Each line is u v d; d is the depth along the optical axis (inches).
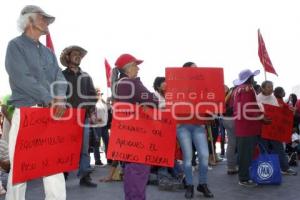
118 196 241.8
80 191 256.5
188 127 233.5
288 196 240.5
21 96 156.2
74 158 165.9
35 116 149.3
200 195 241.9
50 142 156.3
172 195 243.0
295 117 392.8
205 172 237.1
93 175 322.0
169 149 187.0
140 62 192.2
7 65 155.5
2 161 159.6
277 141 310.3
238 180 291.1
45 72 162.7
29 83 152.9
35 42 162.2
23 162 147.6
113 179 291.6
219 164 374.6
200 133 234.7
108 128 383.2
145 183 184.4
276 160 274.1
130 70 190.2
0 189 236.2
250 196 240.7
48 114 153.9
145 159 183.6
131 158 182.7
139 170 182.9
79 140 167.3
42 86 156.5
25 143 147.4
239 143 269.6
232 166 315.9
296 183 279.7
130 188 182.5
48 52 168.1
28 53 157.5
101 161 396.5
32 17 158.9
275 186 269.9
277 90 351.9
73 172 332.5
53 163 158.2
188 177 236.2
